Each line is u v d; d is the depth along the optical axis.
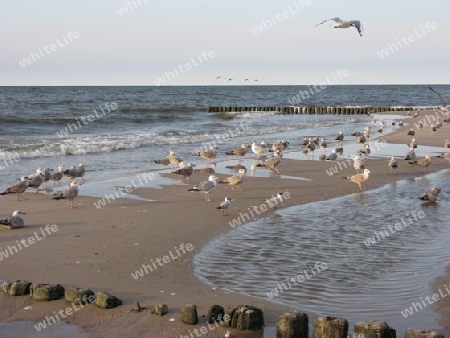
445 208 18.38
